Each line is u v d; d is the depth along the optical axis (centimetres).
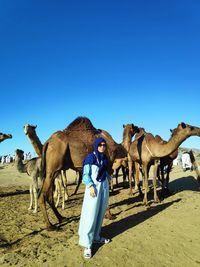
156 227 381
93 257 301
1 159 2194
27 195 750
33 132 551
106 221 421
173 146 524
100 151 318
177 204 509
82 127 457
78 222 441
